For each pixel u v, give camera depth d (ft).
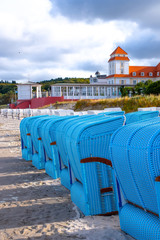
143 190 10.07
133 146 10.11
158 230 9.49
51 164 21.39
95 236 11.03
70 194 17.02
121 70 265.95
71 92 195.11
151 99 89.71
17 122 84.69
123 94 178.50
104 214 13.48
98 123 13.38
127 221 11.14
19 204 15.31
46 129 21.13
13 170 24.03
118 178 11.82
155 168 9.14
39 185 19.12
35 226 12.25
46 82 588.50
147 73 271.08
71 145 14.44
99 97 191.62
